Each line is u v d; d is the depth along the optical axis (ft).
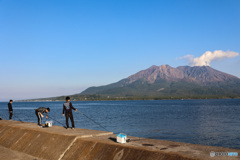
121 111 294.46
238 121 153.28
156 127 121.39
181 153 22.07
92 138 30.48
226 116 197.16
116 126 124.77
